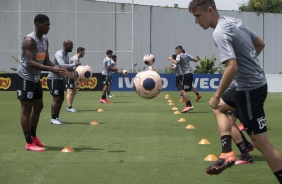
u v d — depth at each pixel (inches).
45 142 417.4
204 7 245.3
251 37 249.9
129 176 296.2
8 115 629.0
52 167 320.2
